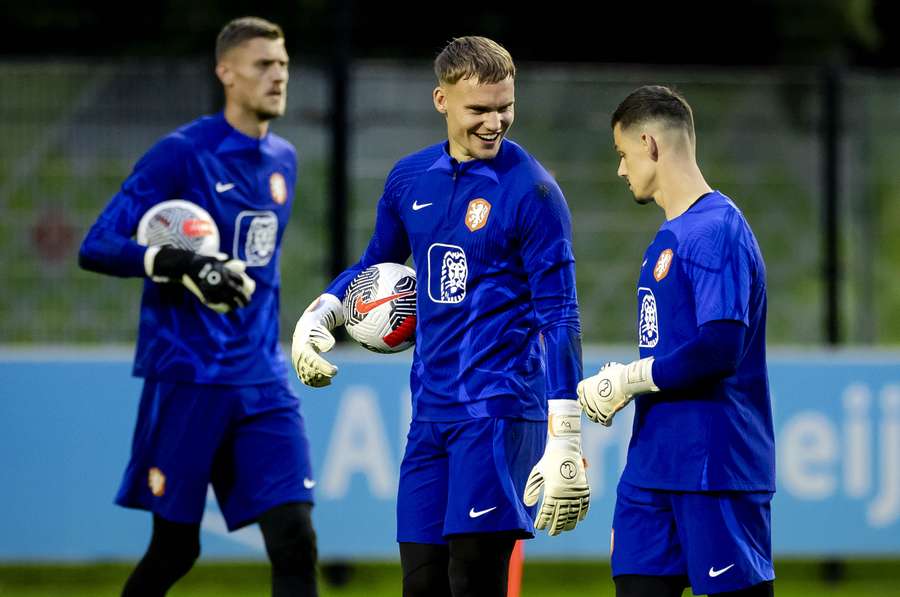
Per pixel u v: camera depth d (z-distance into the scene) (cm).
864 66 5131
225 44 1867
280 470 1839
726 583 1391
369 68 2895
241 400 1847
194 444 1844
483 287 1461
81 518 2527
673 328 1406
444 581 1498
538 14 5025
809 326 3203
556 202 1445
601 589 2802
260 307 1880
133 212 1833
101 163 2867
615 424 2630
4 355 2519
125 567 2955
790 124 3127
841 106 3000
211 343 1841
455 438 1465
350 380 2603
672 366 1366
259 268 1884
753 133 3212
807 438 2684
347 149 2833
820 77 2998
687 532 1407
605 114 3078
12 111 2845
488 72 1415
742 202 3228
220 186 1861
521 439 1468
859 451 2698
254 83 1853
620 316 3189
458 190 1475
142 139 2859
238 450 1850
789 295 3219
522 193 1441
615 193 3173
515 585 1805
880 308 3650
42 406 2523
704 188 1434
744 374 1418
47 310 2878
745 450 1406
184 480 1848
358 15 4903
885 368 2706
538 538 2616
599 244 3191
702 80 3033
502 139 1487
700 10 5006
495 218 1447
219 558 2559
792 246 3231
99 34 4731
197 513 1858
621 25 5025
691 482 1396
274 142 1933
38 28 4722
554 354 1420
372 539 2606
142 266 1783
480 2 4988
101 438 2536
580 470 1408
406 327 1558
